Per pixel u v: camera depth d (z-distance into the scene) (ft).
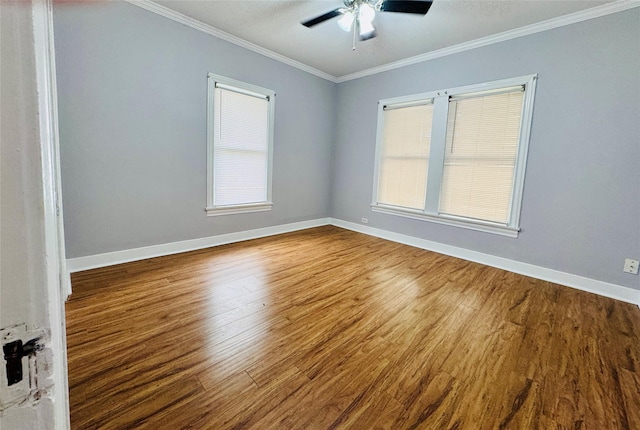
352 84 15.38
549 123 9.45
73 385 4.58
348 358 5.51
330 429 4.05
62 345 1.58
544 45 9.40
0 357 0.97
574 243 9.24
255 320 6.70
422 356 5.63
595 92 8.61
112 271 9.06
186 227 11.30
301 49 12.28
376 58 12.99
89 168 8.83
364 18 7.57
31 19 0.91
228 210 12.53
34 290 1.00
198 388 4.65
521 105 10.03
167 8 9.53
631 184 8.23
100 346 5.54
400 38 10.77
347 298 7.97
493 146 10.79
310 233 15.10
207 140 11.36
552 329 6.70
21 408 1.04
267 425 4.07
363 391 4.73
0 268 0.93
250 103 12.61
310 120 15.20
